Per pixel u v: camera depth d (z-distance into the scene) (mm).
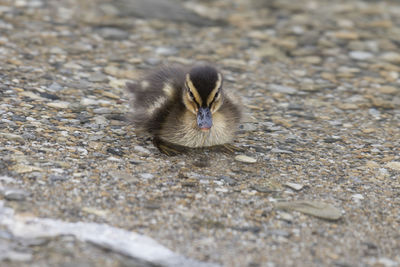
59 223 7367
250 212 8258
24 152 9344
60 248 6805
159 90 11523
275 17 20500
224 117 10992
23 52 14656
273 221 8047
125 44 16641
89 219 7562
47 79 13125
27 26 16750
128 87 12508
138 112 11273
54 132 10391
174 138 10727
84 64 14586
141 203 8195
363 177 9820
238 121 11352
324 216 8266
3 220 7270
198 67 10992
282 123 12305
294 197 8859
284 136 11570
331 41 18453
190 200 8461
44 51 15016
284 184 9328
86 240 7059
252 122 12242
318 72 15906
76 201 7996
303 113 13016
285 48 17656
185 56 16312
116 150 10070
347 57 17172
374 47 18094
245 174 9617
